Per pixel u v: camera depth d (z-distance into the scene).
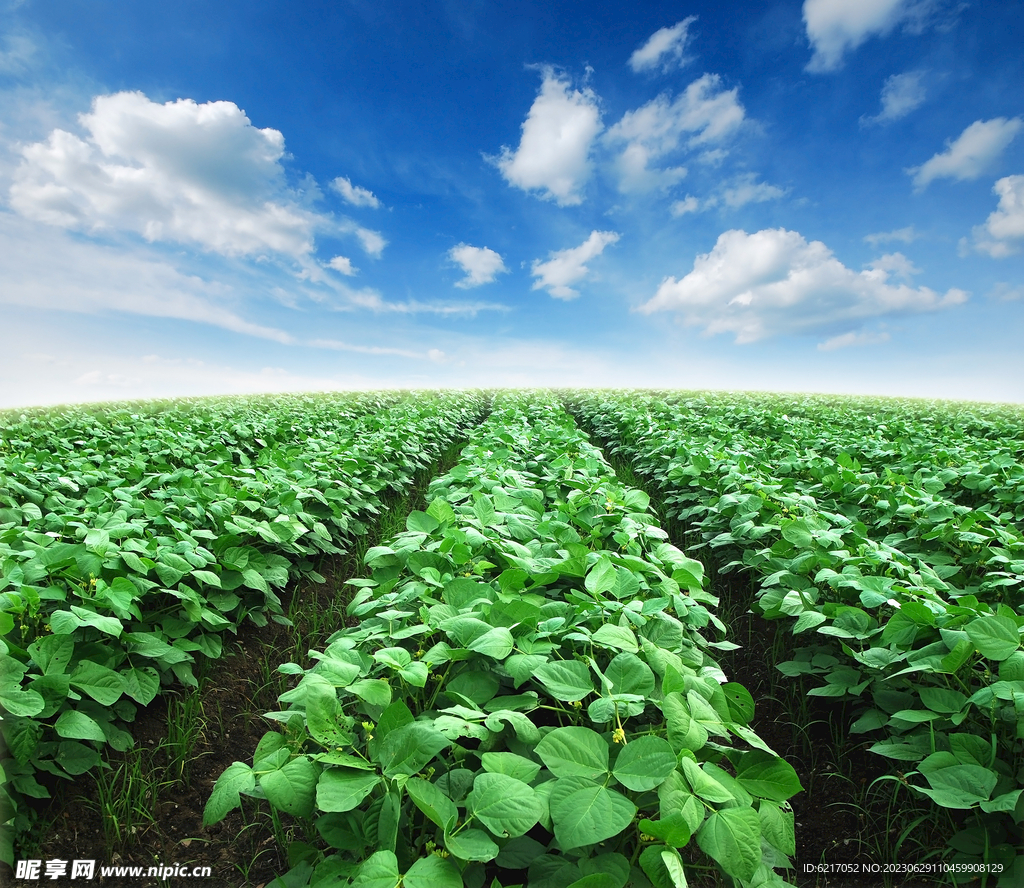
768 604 4.05
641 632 2.96
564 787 1.89
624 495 5.28
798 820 3.11
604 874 1.70
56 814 2.86
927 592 3.46
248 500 5.76
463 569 3.75
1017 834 2.44
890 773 3.21
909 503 5.79
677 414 14.98
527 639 2.72
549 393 29.69
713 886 2.51
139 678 3.40
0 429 10.66
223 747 3.62
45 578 3.57
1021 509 6.14
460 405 20.31
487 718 2.23
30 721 2.71
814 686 4.08
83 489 6.38
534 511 4.88
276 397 23.50
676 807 1.83
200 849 2.85
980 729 2.85
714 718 2.27
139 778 3.08
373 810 1.98
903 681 3.26
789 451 9.09
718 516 6.24
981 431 14.20
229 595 4.45
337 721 2.18
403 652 2.54
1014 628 2.70
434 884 1.65
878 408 19.61
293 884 2.06
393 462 9.48
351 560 6.67
